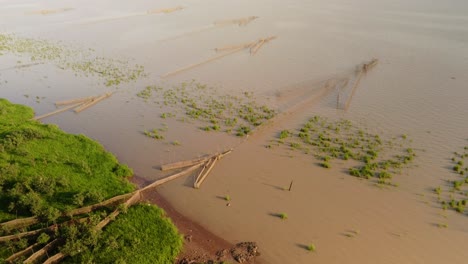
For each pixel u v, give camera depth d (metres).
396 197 31.33
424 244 26.83
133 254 24.89
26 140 36.69
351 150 37.62
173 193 31.95
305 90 50.69
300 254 26.16
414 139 39.06
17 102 48.38
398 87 50.94
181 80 54.81
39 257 23.89
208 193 31.98
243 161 36.31
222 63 61.75
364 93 49.47
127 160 36.53
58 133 39.59
